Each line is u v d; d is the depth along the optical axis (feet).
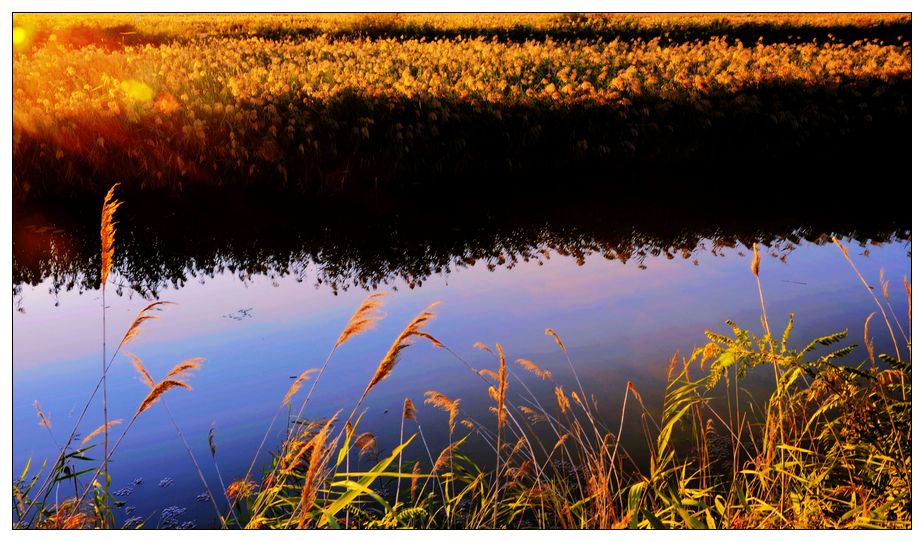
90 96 27.30
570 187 29.50
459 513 9.98
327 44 38.40
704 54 37.29
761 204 26.99
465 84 32.09
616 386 13.50
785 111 32.37
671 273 20.27
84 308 18.19
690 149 31.86
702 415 12.07
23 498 9.28
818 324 15.93
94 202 25.38
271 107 28.19
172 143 26.71
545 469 10.88
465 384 13.92
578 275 20.38
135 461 11.63
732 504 9.45
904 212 25.54
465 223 25.43
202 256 22.31
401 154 29.09
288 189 27.76
